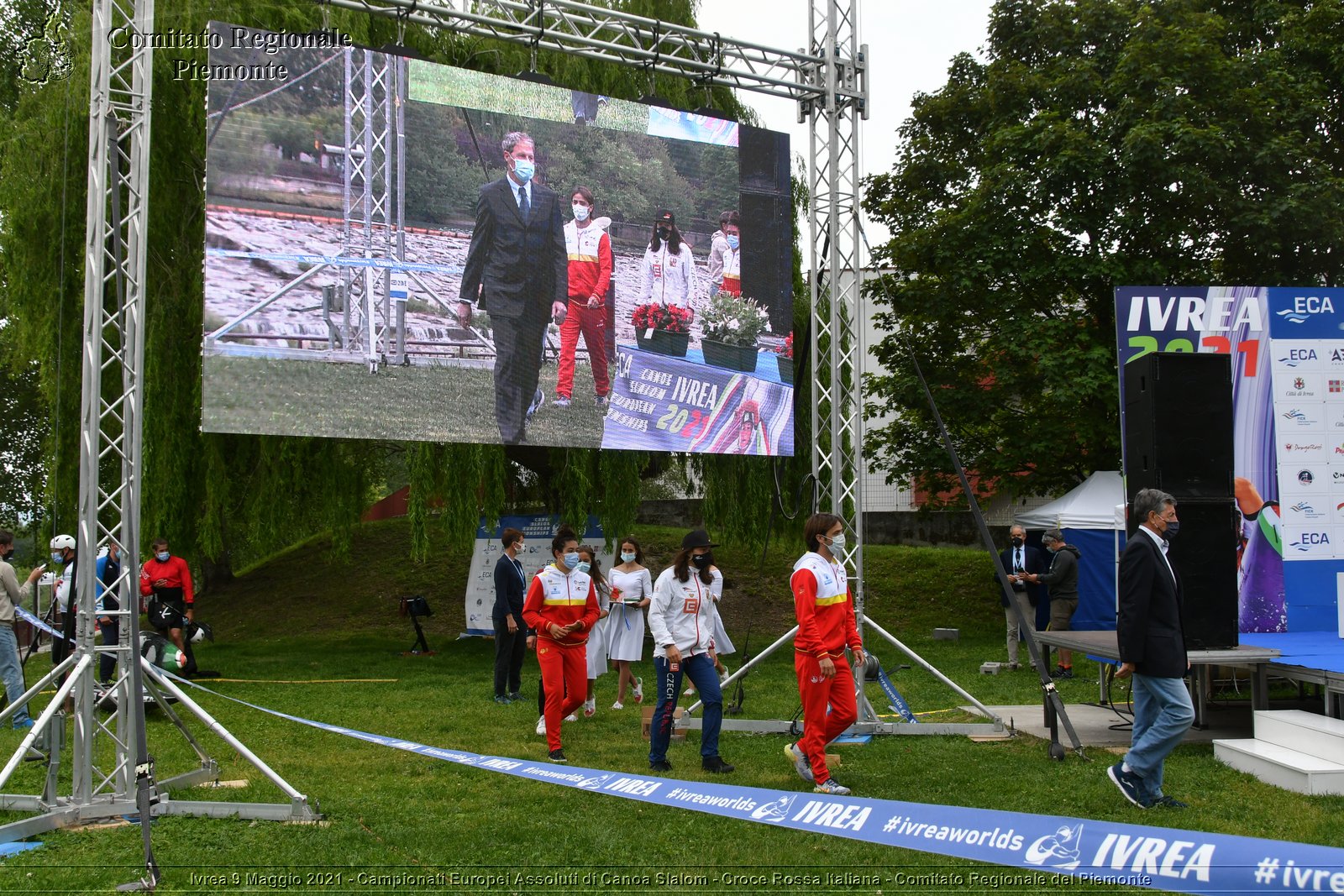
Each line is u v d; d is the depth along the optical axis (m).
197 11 12.59
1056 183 16.41
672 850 5.28
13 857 5.19
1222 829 5.61
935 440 18.77
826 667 6.38
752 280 11.59
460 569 22.17
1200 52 15.88
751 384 11.52
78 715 6.07
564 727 9.02
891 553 22.62
